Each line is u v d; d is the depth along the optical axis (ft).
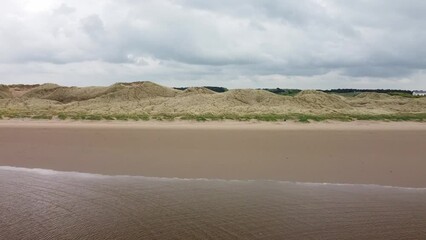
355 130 101.60
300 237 32.65
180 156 65.21
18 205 40.81
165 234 33.35
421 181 50.37
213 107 197.88
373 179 51.34
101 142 78.02
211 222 35.83
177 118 140.97
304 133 90.94
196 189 46.62
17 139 81.35
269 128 106.83
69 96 337.31
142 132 92.32
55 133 89.97
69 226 35.19
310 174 53.93
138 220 36.47
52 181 50.52
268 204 40.98
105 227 34.91
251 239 32.32
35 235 33.40
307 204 41.01
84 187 47.65
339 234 33.32
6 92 370.12
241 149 70.44
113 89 332.60
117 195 44.27
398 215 37.86
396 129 107.45
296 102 213.05
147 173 54.75
